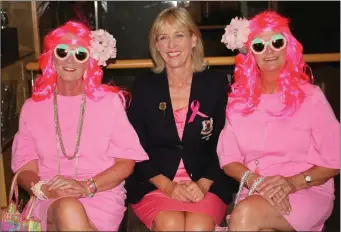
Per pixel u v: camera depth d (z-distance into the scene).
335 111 3.75
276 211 2.52
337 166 2.69
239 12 5.64
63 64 2.70
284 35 2.71
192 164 2.88
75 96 2.78
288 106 2.68
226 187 2.88
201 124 2.86
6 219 2.61
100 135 2.76
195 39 2.93
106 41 2.79
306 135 2.71
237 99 2.76
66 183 2.57
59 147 2.75
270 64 2.68
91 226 2.53
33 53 3.98
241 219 2.47
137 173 2.92
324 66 3.75
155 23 2.88
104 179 2.66
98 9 5.66
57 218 2.48
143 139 2.91
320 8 5.16
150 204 2.80
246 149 2.74
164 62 2.98
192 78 2.93
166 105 2.88
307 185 2.65
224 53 5.38
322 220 2.68
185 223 2.66
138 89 2.93
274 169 2.74
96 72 2.80
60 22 4.88
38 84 2.80
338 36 5.05
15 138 2.83
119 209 2.74
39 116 2.77
